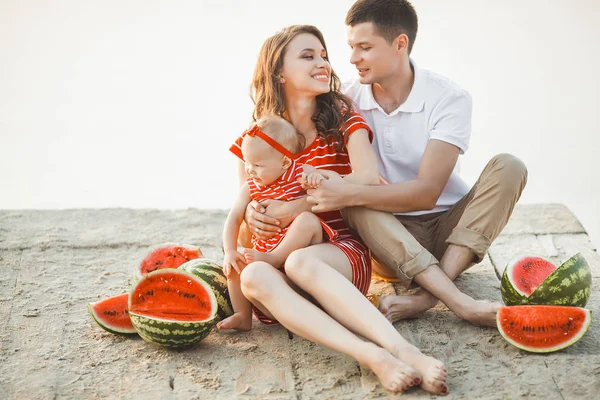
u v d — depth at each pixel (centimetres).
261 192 457
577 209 750
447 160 465
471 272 533
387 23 468
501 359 410
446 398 374
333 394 384
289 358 418
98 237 593
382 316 398
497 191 455
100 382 398
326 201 439
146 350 428
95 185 832
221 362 414
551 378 390
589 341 429
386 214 451
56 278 525
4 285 511
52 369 411
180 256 498
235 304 444
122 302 449
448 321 454
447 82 483
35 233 598
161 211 654
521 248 572
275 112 466
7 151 913
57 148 923
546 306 416
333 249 432
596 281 513
